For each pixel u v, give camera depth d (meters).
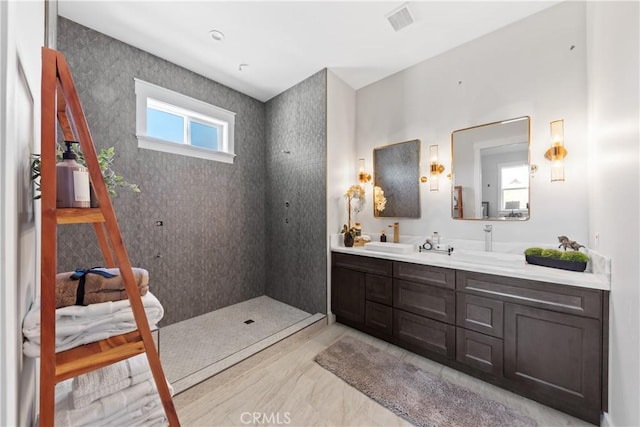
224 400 1.63
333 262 2.76
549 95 1.90
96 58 2.06
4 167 0.48
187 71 2.64
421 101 2.58
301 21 2.00
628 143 1.18
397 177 2.76
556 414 1.50
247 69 2.67
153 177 2.39
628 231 1.17
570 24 1.82
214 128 2.97
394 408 1.54
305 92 2.88
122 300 0.86
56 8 1.71
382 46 2.32
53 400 0.65
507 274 1.68
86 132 0.70
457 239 2.34
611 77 1.36
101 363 0.73
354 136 3.11
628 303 1.16
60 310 0.75
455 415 1.49
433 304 2.02
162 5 1.82
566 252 1.67
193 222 2.69
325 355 2.11
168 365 1.82
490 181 2.16
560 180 1.85
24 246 0.75
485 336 1.77
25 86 0.75
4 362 0.49
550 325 1.53
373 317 2.41
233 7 1.85
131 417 0.84
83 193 0.78
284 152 3.15
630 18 1.17
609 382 1.35
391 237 2.81
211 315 2.74
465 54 2.29
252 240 3.27
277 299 3.22
